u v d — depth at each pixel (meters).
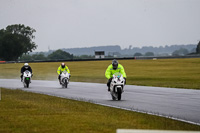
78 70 177.38
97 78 115.19
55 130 23.94
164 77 112.94
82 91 63.62
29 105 38.84
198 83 83.69
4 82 98.88
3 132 23.36
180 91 61.59
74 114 32.22
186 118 31.86
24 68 78.06
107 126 25.58
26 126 25.52
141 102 44.91
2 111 33.94
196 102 44.81
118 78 47.38
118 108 38.31
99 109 36.69
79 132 23.20
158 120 29.61
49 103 41.91
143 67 188.62
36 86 79.75
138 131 16.94
